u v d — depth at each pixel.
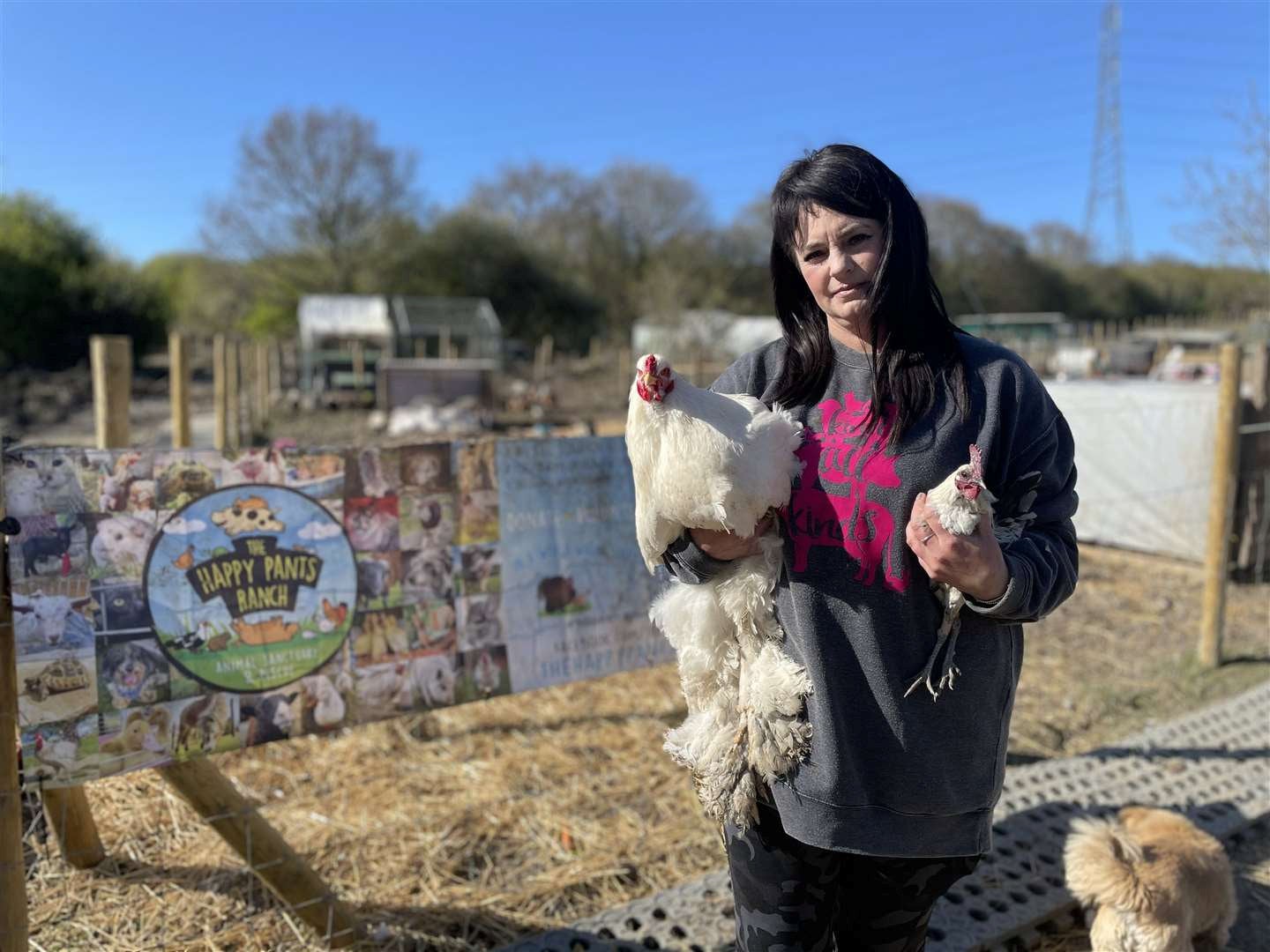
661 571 1.82
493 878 3.05
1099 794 3.60
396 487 2.82
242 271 35.72
